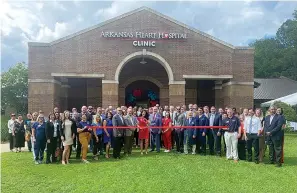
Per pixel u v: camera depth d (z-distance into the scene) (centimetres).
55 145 1373
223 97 2583
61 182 1037
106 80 2331
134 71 2775
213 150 1522
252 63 2422
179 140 1570
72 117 1412
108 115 1471
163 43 2377
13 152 1714
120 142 1435
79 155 1449
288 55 5603
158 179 1054
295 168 1223
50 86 2281
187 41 2391
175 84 2372
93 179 1067
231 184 1000
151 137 1597
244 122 1382
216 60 2400
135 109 1770
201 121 1507
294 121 2941
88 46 2327
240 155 1418
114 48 2347
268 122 1301
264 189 952
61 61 2298
